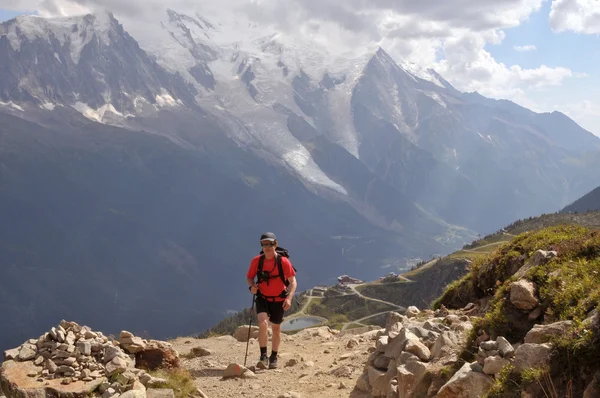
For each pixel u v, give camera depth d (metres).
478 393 7.09
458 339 9.34
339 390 11.24
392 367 9.87
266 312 14.12
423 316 13.50
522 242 12.98
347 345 16.34
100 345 9.61
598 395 5.75
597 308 6.61
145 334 13.35
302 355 15.67
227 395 11.55
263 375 13.29
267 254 14.12
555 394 6.09
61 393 8.40
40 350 9.40
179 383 10.20
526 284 8.69
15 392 8.38
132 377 9.05
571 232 12.44
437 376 8.40
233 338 19.91
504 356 7.33
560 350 6.39
